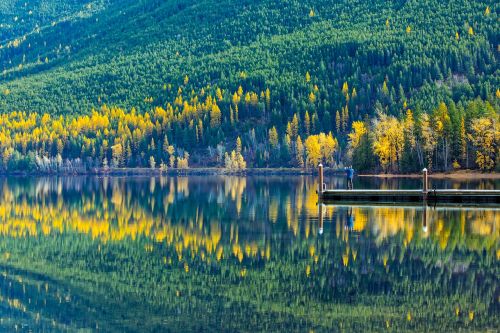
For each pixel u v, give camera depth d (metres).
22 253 57.84
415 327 34.97
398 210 73.69
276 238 57.81
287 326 35.94
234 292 42.22
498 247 50.91
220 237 60.19
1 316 39.72
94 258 54.91
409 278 43.00
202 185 152.25
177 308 39.84
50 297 43.44
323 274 44.81
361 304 38.66
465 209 73.88
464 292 40.03
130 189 141.62
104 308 40.78
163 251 56.06
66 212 89.56
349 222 64.69
